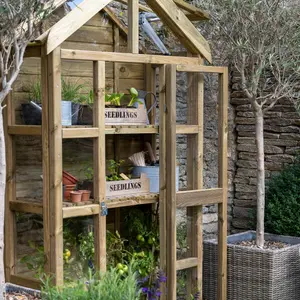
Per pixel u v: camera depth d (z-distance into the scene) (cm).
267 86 550
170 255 425
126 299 320
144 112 425
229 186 588
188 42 437
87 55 376
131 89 424
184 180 455
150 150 462
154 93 461
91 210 384
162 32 534
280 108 561
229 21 459
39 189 377
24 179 385
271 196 543
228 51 476
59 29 359
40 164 374
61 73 393
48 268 370
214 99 569
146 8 477
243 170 582
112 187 403
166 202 425
